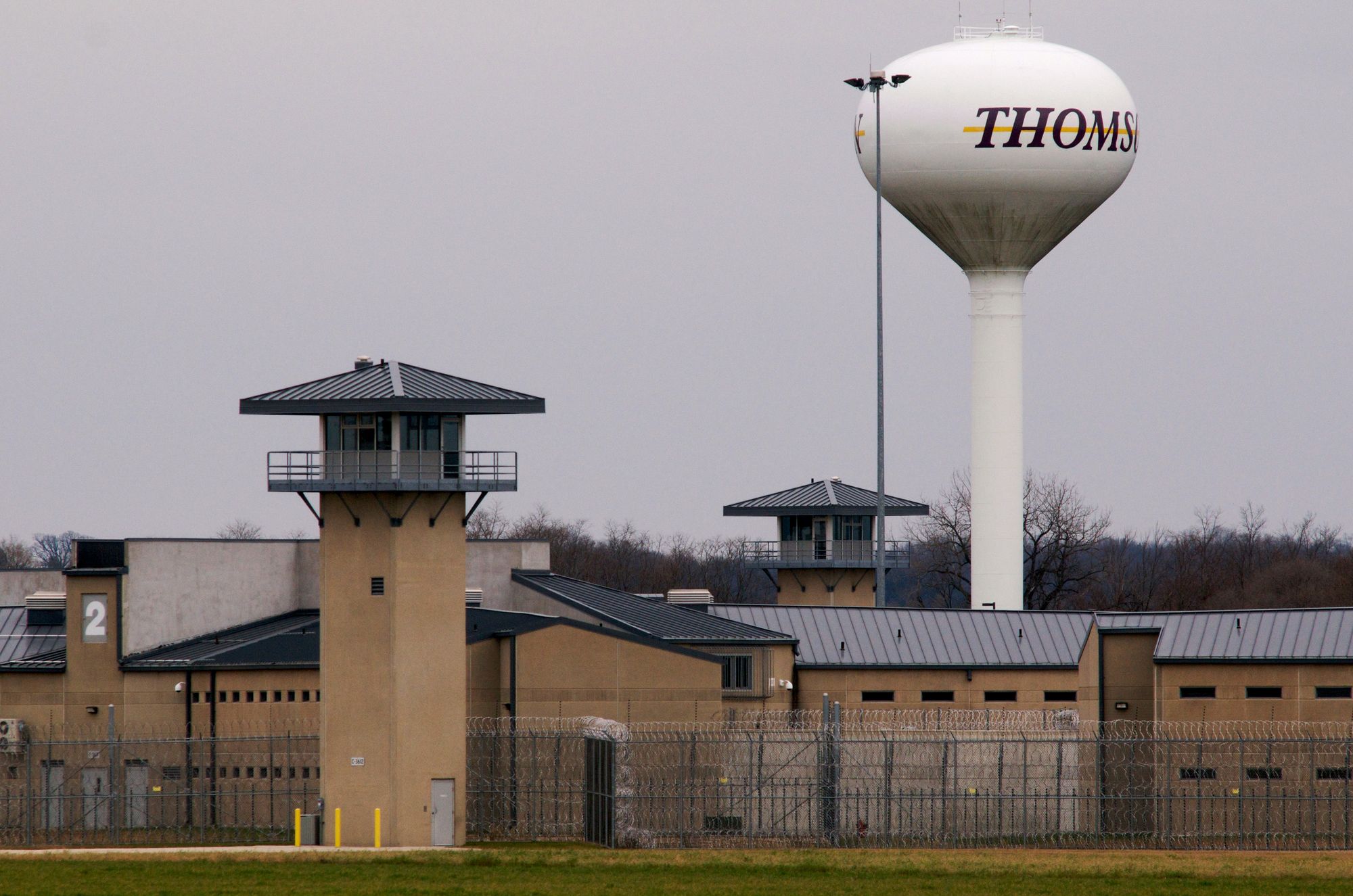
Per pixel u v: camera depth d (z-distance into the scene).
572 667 171.00
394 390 155.50
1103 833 162.00
